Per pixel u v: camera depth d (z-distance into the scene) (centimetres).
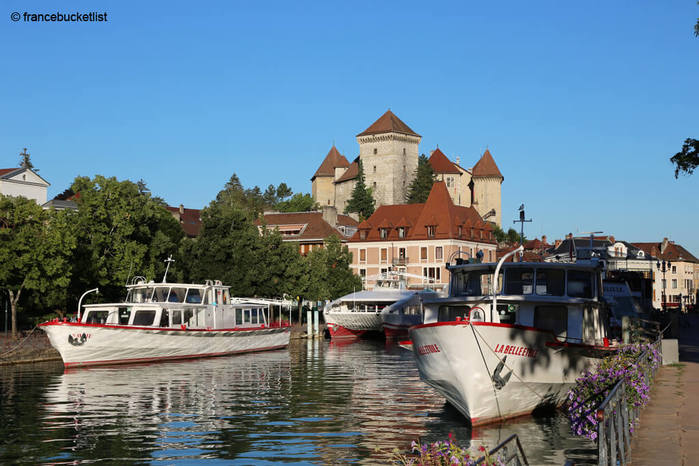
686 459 1518
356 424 2697
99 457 2211
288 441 2414
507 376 2553
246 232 7262
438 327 2547
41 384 3803
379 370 4575
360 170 19775
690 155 3322
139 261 6019
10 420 2792
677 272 18388
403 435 2492
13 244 5156
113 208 6000
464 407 2608
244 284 7062
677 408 2153
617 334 4734
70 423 2733
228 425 2694
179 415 2898
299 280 7838
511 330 2516
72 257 5662
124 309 5084
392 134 19350
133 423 2734
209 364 4903
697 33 3086
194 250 7181
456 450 1277
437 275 12469
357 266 13012
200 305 5278
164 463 2139
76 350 4572
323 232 13275
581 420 1873
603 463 1282
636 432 1802
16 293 5712
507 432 2486
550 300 2778
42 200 9819
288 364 4959
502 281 2962
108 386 3744
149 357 4934
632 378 1889
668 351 3547
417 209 13288
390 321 7450
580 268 2906
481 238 13112
